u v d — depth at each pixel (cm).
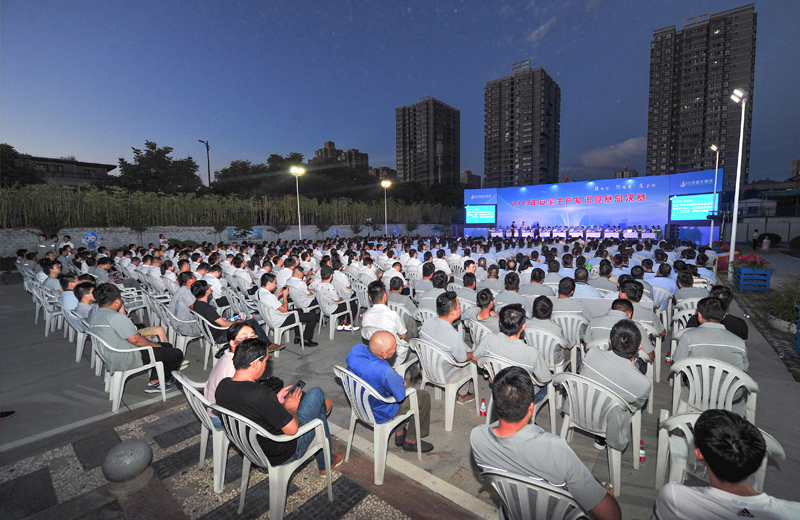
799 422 315
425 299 493
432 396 390
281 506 215
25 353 509
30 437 309
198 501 239
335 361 476
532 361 279
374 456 258
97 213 1927
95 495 244
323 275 554
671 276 703
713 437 120
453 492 242
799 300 599
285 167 4588
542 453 151
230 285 755
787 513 115
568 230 2519
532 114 11650
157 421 335
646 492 241
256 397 205
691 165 10912
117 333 350
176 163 3884
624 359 238
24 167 2680
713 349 271
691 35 10675
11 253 1591
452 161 13575
